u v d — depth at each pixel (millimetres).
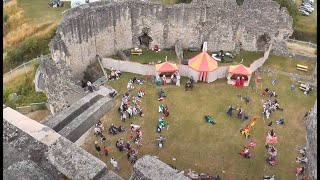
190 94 35469
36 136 15180
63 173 13727
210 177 26734
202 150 29375
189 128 31453
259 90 36375
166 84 36688
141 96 34844
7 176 12930
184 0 51625
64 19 34781
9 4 51969
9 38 47438
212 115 32938
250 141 30250
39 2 54594
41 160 14234
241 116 32406
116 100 34281
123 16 38344
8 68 44375
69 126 26781
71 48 35062
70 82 33656
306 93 36000
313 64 40656
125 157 28328
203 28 40000
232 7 38750
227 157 28812
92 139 29375
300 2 57906
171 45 41344
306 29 52250
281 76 38656
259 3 38750
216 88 36438
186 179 13305
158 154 28859
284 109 34000
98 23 36938
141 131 30953
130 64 37844
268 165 28203
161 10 38531
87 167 13680
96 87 34906
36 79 39906
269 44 40938
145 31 40250
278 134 31172
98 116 29688
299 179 27078
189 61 37656
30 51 46406
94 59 38812
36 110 35062
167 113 32531
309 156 19484
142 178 13484
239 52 41312
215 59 39750
